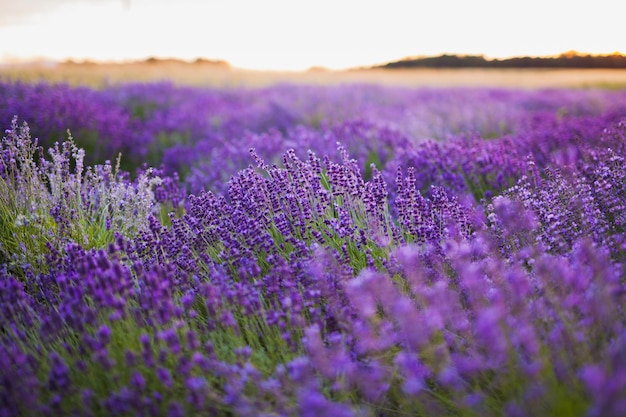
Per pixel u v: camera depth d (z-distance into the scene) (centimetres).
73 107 865
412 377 225
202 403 226
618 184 405
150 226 394
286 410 228
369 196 405
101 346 254
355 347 271
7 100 827
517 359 235
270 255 350
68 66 1502
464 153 604
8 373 248
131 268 370
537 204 391
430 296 268
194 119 1028
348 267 329
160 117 1018
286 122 1041
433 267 333
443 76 1970
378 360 263
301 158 720
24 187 458
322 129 915
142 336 245
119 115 972
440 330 265
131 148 798
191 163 760
